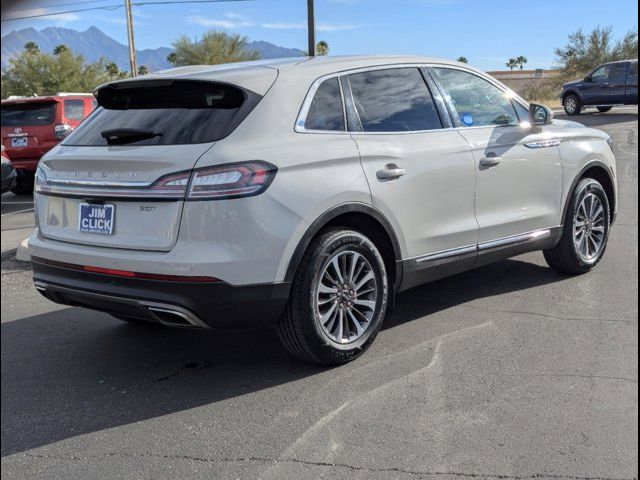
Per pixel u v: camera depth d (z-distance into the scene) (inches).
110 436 128.6
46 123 509.0
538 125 199.9
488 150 184.5
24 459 121.4
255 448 120.7
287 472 112.1
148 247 137.2
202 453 120.3
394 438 120.9
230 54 1491.1
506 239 191.8
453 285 216.4
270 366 158.6
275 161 138.7
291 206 139.5
